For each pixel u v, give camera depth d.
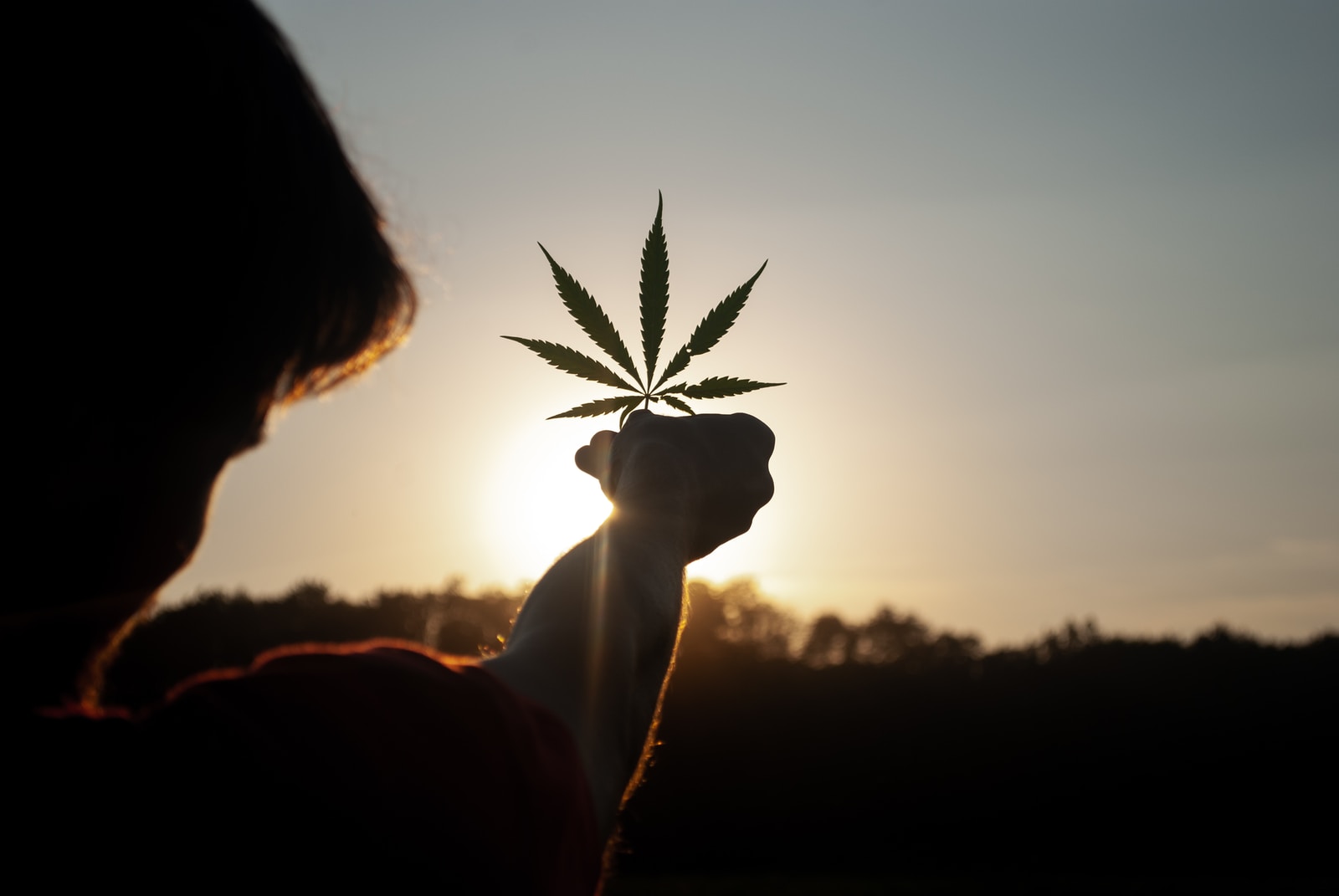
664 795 29.84
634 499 1.20
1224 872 30.33
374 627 29.11
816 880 27.81
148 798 0.62
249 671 0.74
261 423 0.75
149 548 0.67
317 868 0.64
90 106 0.63
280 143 0.70
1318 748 30.78
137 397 0.65
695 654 31.97
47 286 0.61
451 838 0.69
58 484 0.62
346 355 0.77
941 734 31.33
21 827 0.59
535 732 0.79
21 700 0.64
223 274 0.67
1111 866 30.08
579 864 0.81
